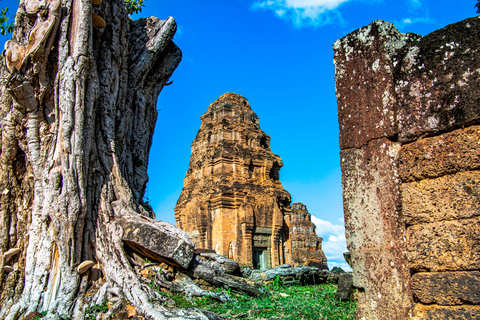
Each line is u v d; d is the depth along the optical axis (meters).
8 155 11.59
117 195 12.29
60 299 10.02
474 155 5.00
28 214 11.48
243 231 33.09
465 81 5.16
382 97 6.14
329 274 16.73
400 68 5.96
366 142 6.30
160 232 11.48
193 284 11.38
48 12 11.53
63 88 11.46
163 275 11.28
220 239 33.38
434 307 5.16
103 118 12.98
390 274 5.66
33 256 10.59
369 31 6.50
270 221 34.88
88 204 11.65
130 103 15.76
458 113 5.18
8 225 11.27
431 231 5.29
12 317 9.66
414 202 5.54
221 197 34.19
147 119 17.25
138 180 15.35
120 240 11.42
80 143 11.41
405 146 5.75
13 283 10.53
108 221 11.68
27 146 11.50
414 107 5.68
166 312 8.87
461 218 5.05
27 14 11.54
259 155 37.41
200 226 34.12
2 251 10.97
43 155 11.39
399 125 5.83
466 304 4.88
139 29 17.20
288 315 9.59
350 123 6.60
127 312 9.49
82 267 10.47
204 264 12.13
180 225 39.06
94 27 13.59
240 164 36.06
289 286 15.12
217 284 11.84
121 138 14.18
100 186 12.13
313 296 12.23
